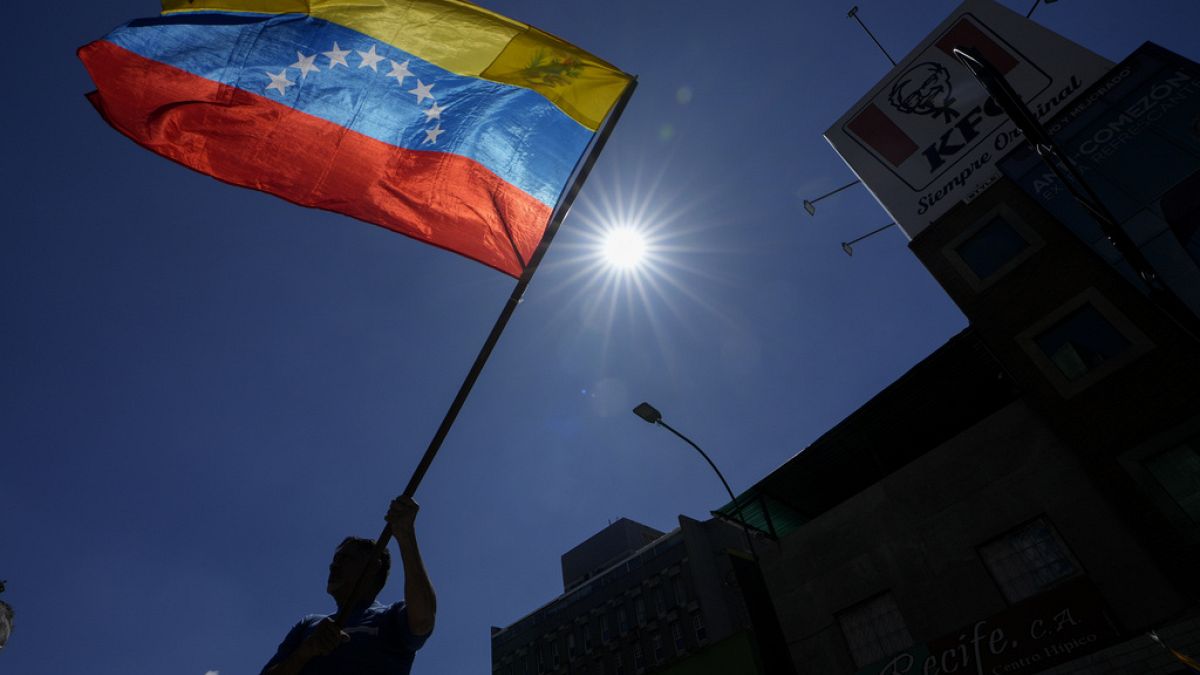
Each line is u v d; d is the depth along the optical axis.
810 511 23.72
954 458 16.70
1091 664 12.35
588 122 4.71
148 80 4.32
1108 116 17.16
